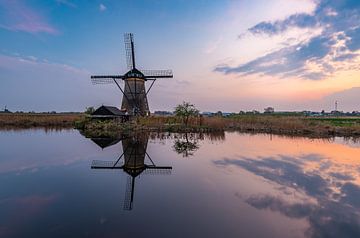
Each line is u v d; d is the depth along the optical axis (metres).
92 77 42.41
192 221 6.81
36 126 43.69
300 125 33.75
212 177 11.47
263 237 6.00
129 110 41.50
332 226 6.57
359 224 6.68
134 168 13.34
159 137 27.61
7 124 45.00
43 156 16.61
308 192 9.30
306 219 6.99
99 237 5.91
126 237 5.92
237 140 25.16
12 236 5.94
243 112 88.62
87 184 10.45
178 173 12.29
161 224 6.62
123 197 8.79
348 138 26.31
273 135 29.53
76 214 7.29
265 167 13.41
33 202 8.26
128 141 24.28
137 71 42.22
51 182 10.70
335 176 11.48
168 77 42.97
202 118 39.88
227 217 7.09
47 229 6.30
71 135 29.08
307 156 16.39
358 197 8.72
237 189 9.71
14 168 13.27
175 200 8.48
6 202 8.25
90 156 16.75
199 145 21.88
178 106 40.06
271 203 8.18
